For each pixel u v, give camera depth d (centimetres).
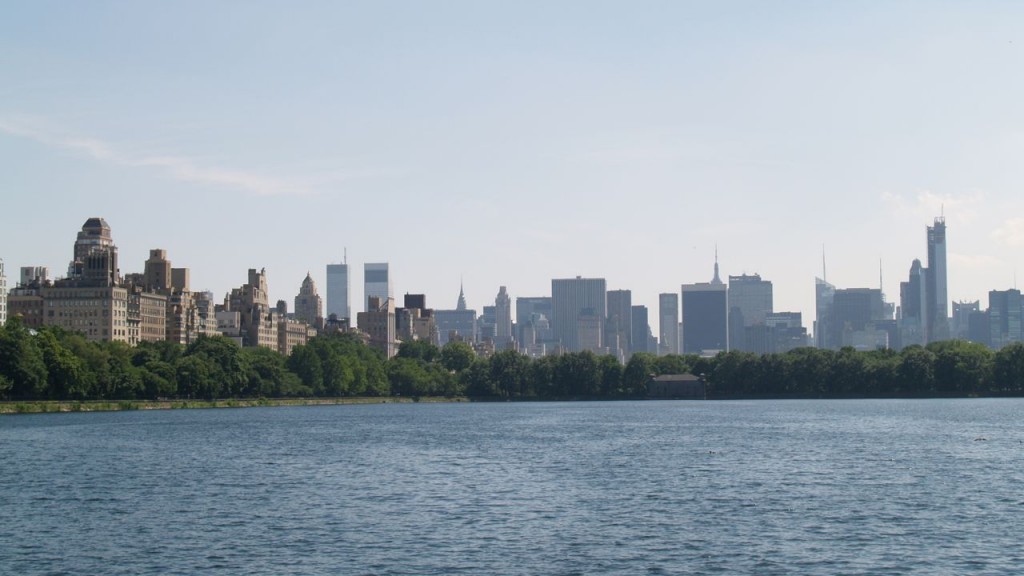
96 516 12700
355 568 9900
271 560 10231
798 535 11312
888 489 14725
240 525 12031
